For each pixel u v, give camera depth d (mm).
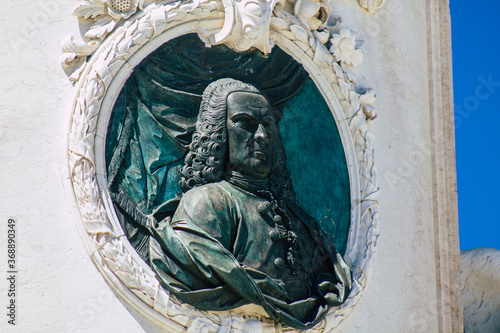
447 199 13250
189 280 10789
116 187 10977
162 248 10891
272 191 11742
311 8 12453
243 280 10797
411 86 13328
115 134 11156
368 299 12055
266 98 11938
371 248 12109
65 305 10367
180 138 11508
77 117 10945
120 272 10570
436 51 13656
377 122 12852
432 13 13727
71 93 11062
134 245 10891
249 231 11266
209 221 11055
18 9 11164
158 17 11516
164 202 11203
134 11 11531
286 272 11336
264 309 10914
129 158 11164
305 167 12148
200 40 11844
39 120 10883
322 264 11758
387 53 13195
